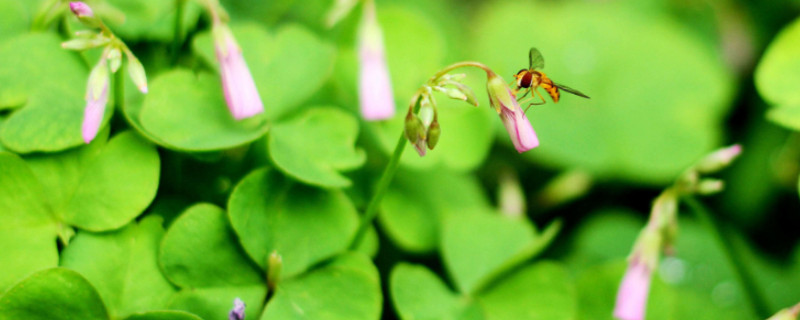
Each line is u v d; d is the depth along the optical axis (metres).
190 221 0.34
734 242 0.37
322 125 0.36
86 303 0.33
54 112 0.35
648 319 0.37
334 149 0.36
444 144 0.38
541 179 0.45
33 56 0.35
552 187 0.44
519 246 0.38
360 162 0.36
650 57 0.46
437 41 0.40
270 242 0.35
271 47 0.37
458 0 0.52
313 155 0.36
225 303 0.34
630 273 0.35
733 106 0.48
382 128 0.38
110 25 0.37
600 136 0.45
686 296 0.40
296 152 0.36
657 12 0.51
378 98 0.35
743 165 0.45
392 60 0.40
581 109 0.45
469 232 0.38
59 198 0.34
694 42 0.47
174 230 0.34
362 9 0.40
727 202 0.45
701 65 0.46
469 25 0.51
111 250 0.34
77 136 0.34
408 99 0.39
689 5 0.51
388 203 0.38
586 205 0.45
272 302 0.34
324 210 0.35
